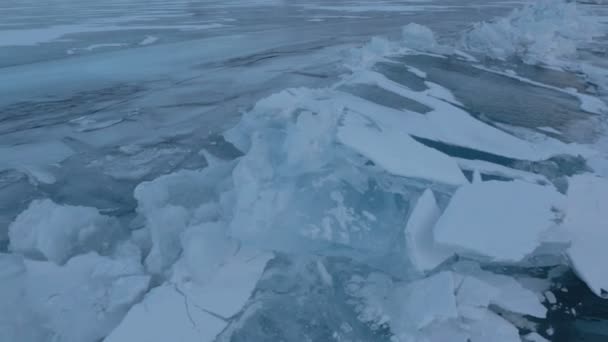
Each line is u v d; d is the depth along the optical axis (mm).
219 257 3217
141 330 2621
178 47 11492
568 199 3580
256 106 5332
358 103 6168
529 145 5180
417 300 2762
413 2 23125
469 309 2758
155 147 5512
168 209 3613
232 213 3543
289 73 8836
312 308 2900
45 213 3621
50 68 9305
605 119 6312
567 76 8805
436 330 2674
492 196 3400
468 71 8938
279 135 4355
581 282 3139
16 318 2816
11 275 3189
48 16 17281
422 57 10000
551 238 3184
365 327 2752
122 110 6840
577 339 2660
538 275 3217
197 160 5168
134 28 14469
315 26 15070
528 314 2824
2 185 4625
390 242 3252
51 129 6102
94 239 3582
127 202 4324
